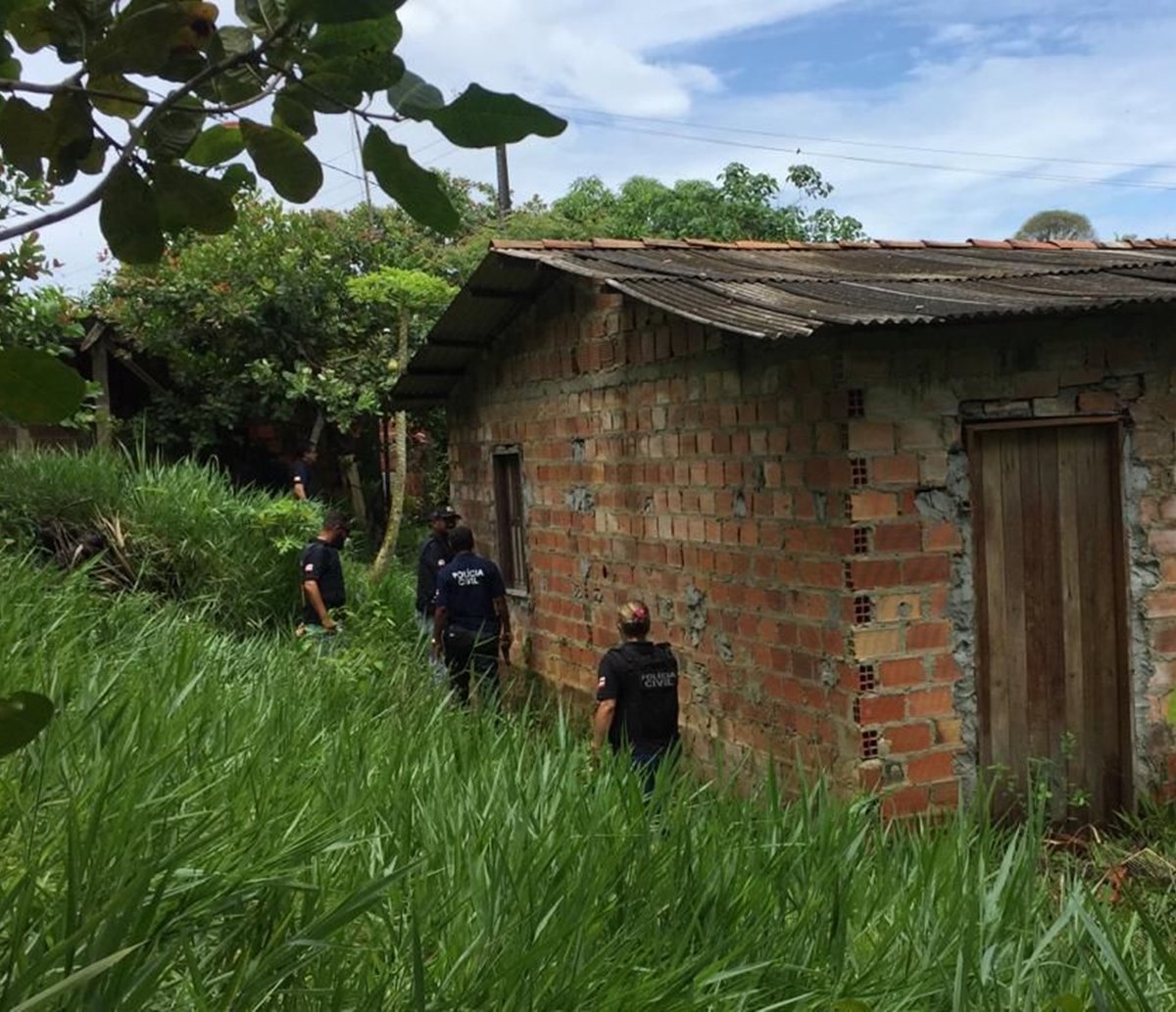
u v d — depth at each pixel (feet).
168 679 14.37
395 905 9.52
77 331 28.02
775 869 11.36
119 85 4.24
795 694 19.67
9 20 4.03
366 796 11.84
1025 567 19.06
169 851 8.86
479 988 8.15
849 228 67.92
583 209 70.38
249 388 46.55
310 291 46.11
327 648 24.80
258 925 8.71
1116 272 22.29
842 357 17.88
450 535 28.99
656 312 23.54
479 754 14.28
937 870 12.00
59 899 7.88
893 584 18.20
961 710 18.63
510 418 31.37
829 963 10.16
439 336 31.22
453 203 4.57
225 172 4.84
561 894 9.60
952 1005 9.73
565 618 28.68
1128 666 19.52
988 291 19.40
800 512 19.25
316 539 28.89
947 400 18.39
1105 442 19.60
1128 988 9.74
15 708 3.80
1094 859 17.22
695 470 22.44
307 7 3.85
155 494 30.09
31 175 4.38
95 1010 6.58
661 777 13.19
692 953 9.94
